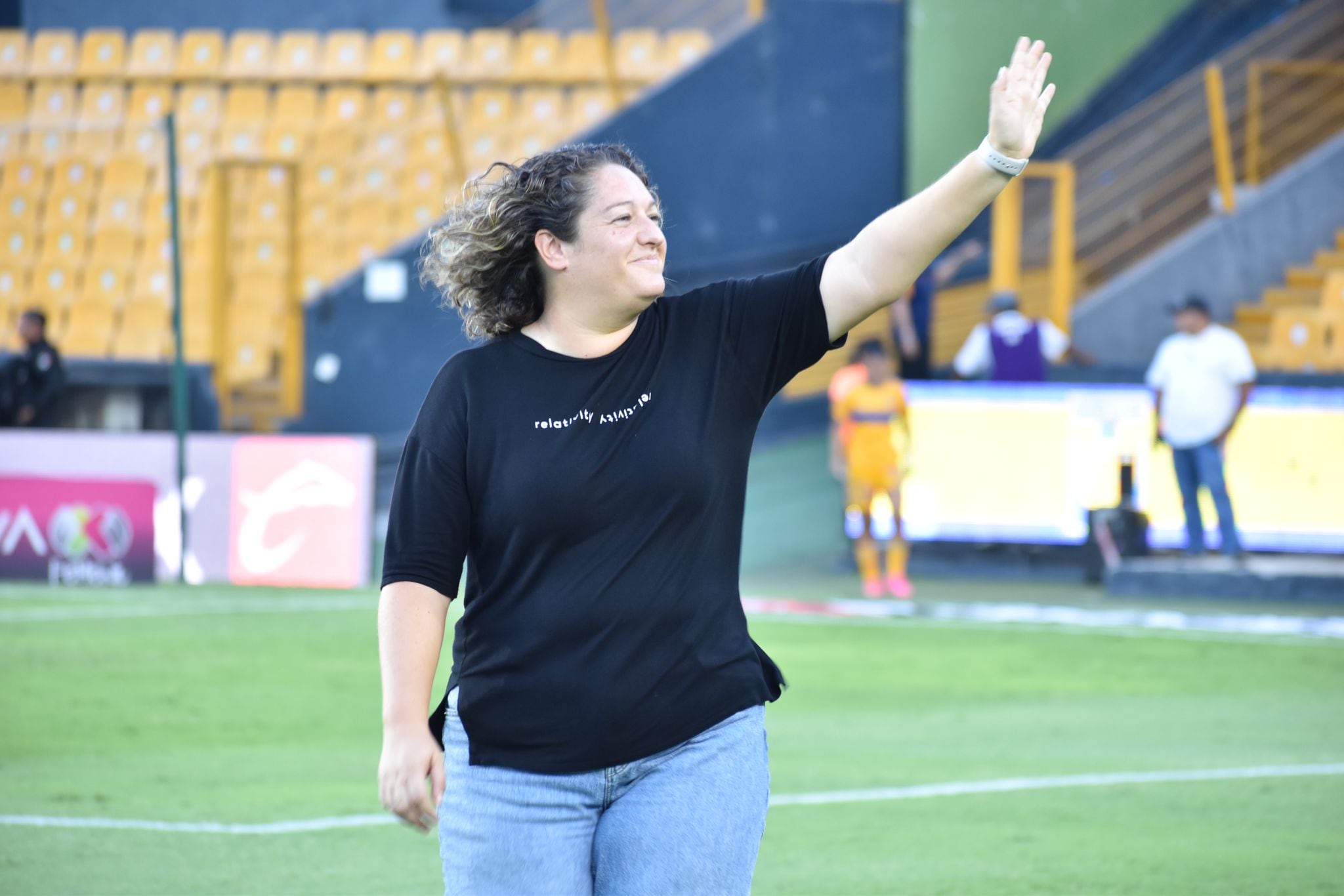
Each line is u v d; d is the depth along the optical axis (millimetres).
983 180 7348
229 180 46812
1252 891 13453
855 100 45312
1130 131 48062
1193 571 36812
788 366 7699
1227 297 46031
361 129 52594
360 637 30047
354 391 43031
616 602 7234
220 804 16844
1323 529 38844
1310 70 47344
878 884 13711
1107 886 13625
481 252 7523
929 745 20219
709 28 53281
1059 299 43281
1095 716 22328
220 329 44031
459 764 7410
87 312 49500
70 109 55438
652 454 7289
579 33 52938
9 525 39031
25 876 13930
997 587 39219
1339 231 46594
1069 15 47531
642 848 7121
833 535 45531
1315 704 23391
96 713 22234
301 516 38531
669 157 44281
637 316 7590
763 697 7551
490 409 7395
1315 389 38875
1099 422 39969
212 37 56188
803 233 45219
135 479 38656
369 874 14086
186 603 34906
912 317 44812
